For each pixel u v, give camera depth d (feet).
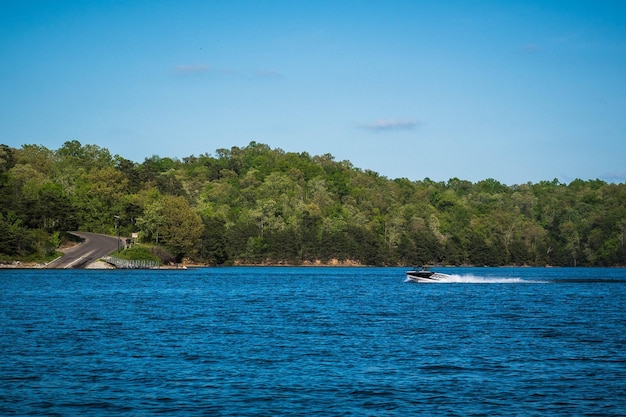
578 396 223.30
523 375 252.62
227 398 217.77
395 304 556.10
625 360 283.18
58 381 237.25
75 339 329.11
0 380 237.66
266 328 379.35
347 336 348.18
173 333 353.92
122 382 236.63
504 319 438.40
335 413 203.62
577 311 501.15
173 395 220.43
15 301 532.73
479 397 221.46
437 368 264.31
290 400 216.13
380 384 237.25
